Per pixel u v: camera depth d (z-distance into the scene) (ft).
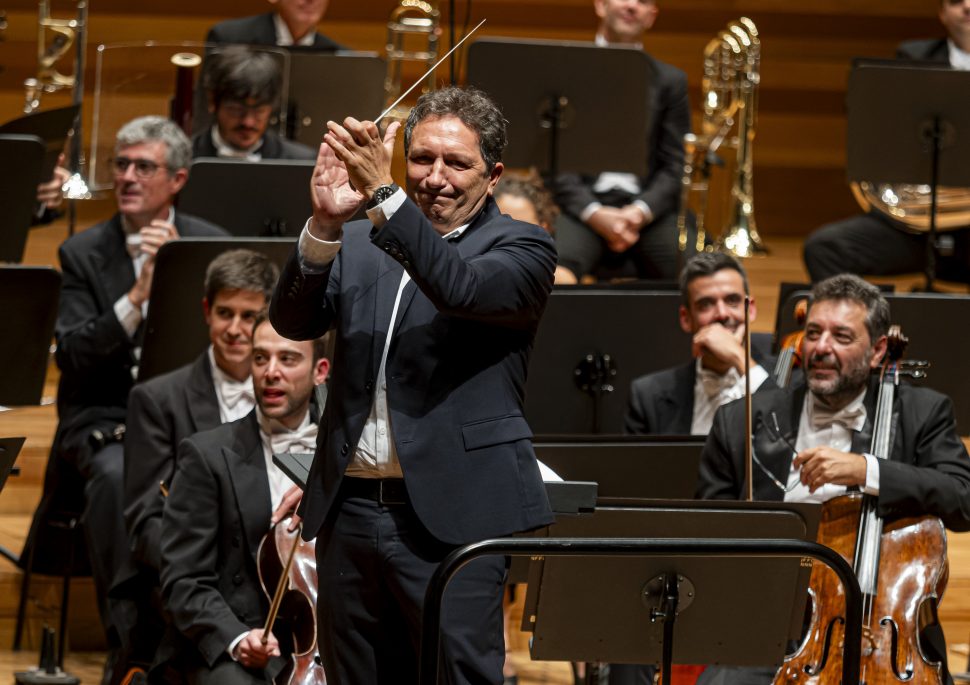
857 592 26.86
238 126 57.21
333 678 27.71
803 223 95.40
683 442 40.32
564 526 31.22
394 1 91.45
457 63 68.95
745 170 79.97
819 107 95.30
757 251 80.53
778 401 39.75
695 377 44.86
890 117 58.65
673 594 29.43
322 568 27.55
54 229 80.18
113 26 89.56
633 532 31.37
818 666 34.73
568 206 65.21
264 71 57.00
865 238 66.44
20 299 39.34
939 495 36.24
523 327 27.07
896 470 36.11
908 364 38.65
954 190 65.67
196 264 43.83
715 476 39.47
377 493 26.94
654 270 66.18
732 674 36.99
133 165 48.80
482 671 26.50
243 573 36.88
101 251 49.57
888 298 43.88
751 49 78.02
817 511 31.48
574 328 46.34
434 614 24.80
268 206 53.01
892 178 59.57
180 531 36.81
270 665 35.78
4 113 87.35
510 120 59.11
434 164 26.63
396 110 65.31
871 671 34.22
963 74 57.67
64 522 46.34
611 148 59.67
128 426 41.45
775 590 30.04
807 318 39.81
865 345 38.14
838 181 95.50
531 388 46.55
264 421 37.47
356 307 27.17
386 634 27.40
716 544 26.18
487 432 26.50
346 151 24.84
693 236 67.51
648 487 40.34
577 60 58.49
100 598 43.62
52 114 51.78
